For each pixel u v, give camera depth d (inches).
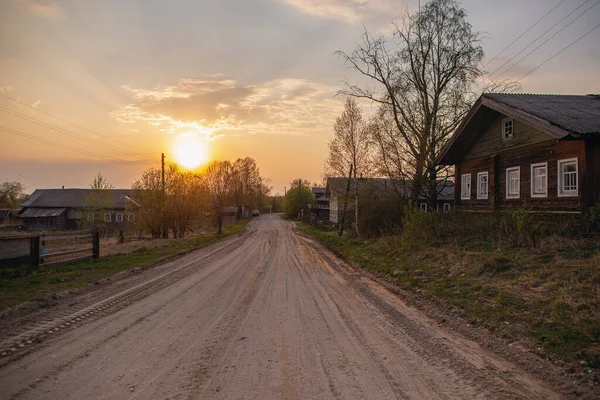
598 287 269.0
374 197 983.0
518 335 221.6
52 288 364.2
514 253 414.3
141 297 338.3
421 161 948.6
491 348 211.6
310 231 1493.6
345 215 1325.0
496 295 299.7
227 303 316.5
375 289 381.1
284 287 388.5
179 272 488.4
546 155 600.7
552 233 462.3
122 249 708.0
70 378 169.8
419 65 981.2
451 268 412.2
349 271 504.4
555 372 176.4
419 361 192.2
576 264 333.7
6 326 248.7
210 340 222.5
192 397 152.6
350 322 261.7
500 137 719.7
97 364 185.8
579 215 515.2
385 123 997.2
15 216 2500.0
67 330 240.4
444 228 615.5
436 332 240.8
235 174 3422.7
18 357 194.4
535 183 629.6
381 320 267.4
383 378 171.8
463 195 860.6
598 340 200.2
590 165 518.0
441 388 162.1
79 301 322.0
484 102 673.6
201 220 1298.0
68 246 607.2
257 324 255.4
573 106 609.9
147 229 1180.5
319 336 231.0
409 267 465.7
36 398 151.3
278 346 213.2
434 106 960.9
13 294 335.3
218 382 166.6
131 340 221.8
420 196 1024.9
